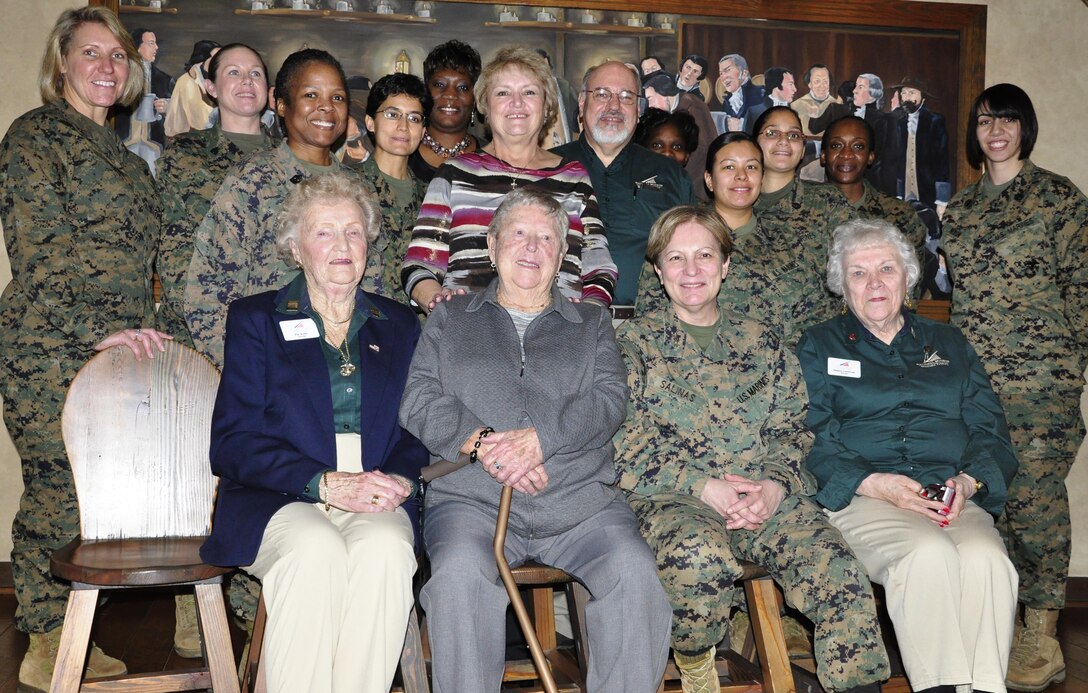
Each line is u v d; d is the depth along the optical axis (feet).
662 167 10.91
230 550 7.09
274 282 8.86
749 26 13.05
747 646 9.55
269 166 9.07
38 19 12.21
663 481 8.18
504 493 7.32
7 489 12.35
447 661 6.92
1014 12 13.73
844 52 13.26
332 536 6.92
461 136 11.73
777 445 8.45
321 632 6.77
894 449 8.81
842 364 9.02
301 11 12.20
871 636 7.39
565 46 12.70
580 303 8.35
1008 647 8.00
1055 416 10.59
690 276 8.30
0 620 11.23
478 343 7.89
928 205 13.50
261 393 7.66
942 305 13.53
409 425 7.73
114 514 7.89
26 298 9.01
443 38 12.48
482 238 9.20
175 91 12.05
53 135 8.96
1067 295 10.54
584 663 8.00
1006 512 10.82
